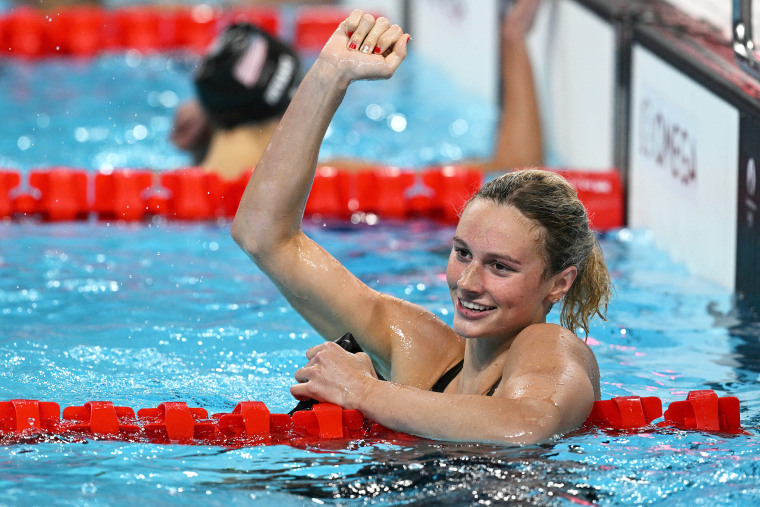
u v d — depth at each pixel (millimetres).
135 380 10195
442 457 7406
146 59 32688
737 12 12898
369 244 16594
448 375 9047
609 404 8203
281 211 8906
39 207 18141
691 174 14875
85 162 21484
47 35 33094
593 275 8602
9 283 13953
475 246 7949
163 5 38281
